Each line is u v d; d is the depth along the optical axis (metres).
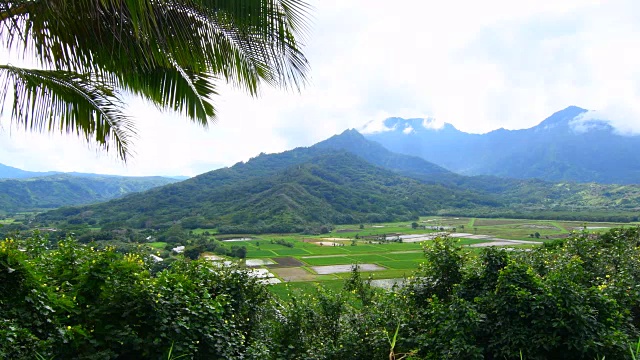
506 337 4.34
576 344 3.92
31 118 4.06
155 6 3.11
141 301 3.96
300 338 5.96
